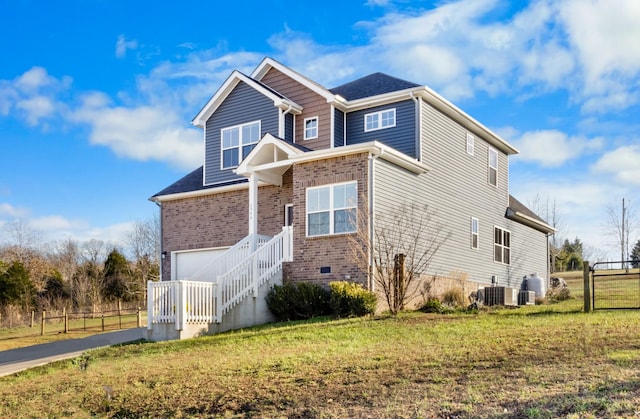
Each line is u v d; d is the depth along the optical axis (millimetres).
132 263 51312
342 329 14648
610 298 24609
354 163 18281
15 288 38500
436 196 21625
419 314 17031
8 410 10000
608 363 9156
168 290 16219
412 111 21141
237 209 23156
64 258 58188
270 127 22688
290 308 17859
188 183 25328
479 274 24453
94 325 27609
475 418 7180
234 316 17328
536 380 8484
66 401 10250
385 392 8703
